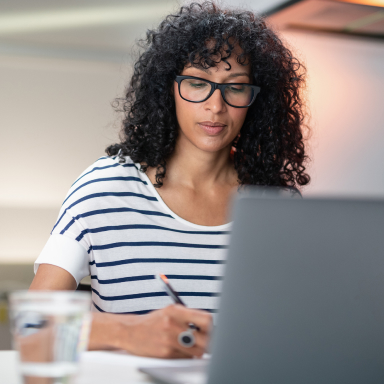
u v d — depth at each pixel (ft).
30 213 11.72
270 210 1.70
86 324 1.66
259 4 10.91
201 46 3.91
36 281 3.57
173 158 4.27
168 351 2.33
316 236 1.74
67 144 12.20
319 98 14.02
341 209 1.75
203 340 2.34
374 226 1.78
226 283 1.72
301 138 4.93
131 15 11.11
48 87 12.05
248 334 1.74
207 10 4.30
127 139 4.37
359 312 1.81
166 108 4.19
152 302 3.82
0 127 11.75
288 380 1.80
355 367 1.85
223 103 3.91
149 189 4.12
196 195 4.21
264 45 4.18
